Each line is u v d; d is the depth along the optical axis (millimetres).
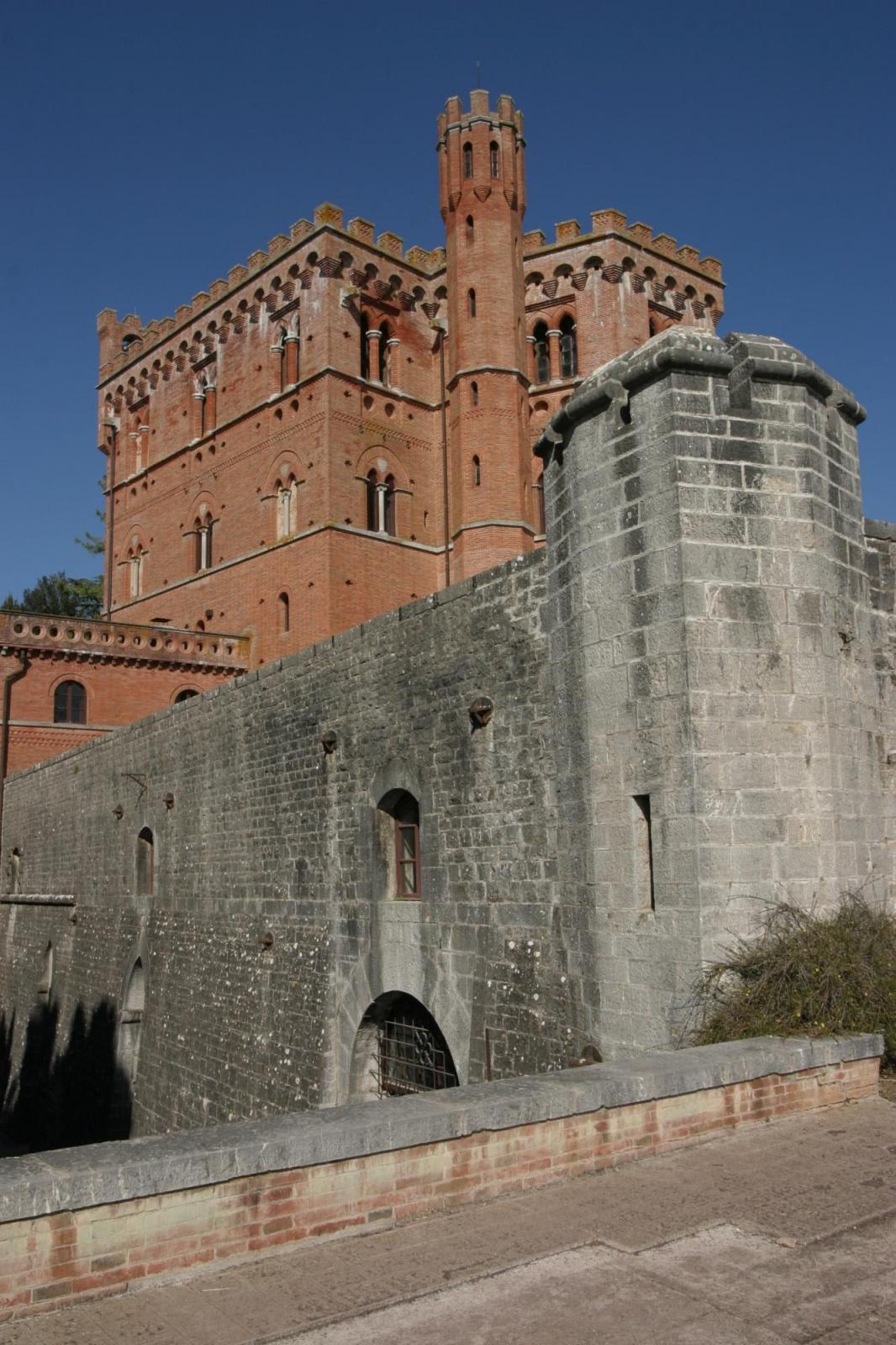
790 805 10461
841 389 11617
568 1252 5984
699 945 9977
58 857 31969
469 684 14109
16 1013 34156
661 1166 7348
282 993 18422
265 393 42938
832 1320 5156
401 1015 15953
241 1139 6160
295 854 18422
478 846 13711
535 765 12781
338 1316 5312
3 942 36719
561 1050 11883
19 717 38688
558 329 43156
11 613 39000
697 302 45812
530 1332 5109
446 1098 7059
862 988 9375
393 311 43094
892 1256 5824
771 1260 5805
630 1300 5398
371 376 42031
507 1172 6934
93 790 29375
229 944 20562
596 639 11422
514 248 39594
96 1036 26953
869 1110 8562
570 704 11875
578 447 11836
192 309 47469
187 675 41562
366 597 39906
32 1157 5863
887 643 12461
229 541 44031
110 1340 5117
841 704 11055
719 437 10820
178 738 23781
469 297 39250
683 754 10305
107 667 40406
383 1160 6492
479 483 38250
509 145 39781
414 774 15164
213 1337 5125
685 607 10445
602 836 11180
